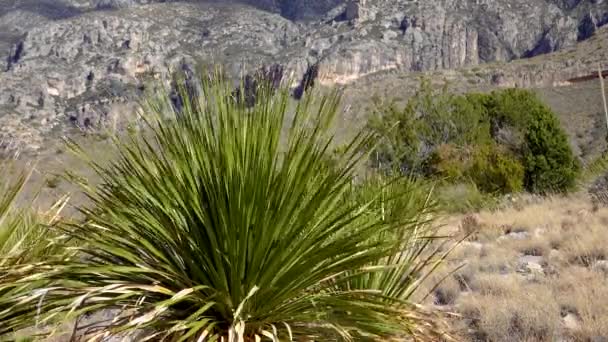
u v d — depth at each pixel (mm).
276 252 2965
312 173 3084
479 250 12258
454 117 23719
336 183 3113
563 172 25391
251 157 3020
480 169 22656
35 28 105312
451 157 21156
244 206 2947
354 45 138500
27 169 3504
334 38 142125
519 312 7512
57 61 93062
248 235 2969
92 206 3445
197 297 3006
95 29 101000
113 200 3178
